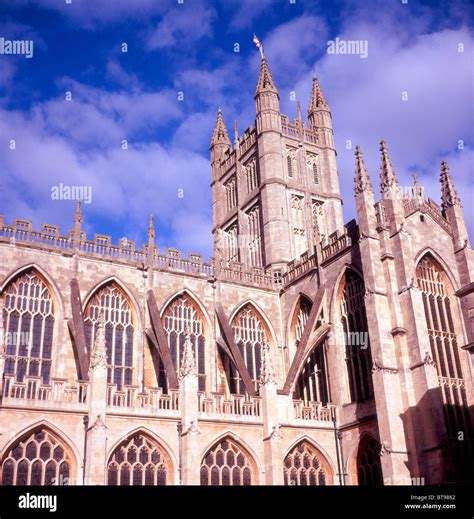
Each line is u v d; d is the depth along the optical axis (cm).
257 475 5662
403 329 5838
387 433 5450
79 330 5881
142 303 6700
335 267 6912
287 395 6106
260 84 10088
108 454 5022
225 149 11062
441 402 5509
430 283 6450
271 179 9275
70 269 6406
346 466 6081
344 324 6712
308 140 10238
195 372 5500
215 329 7094
